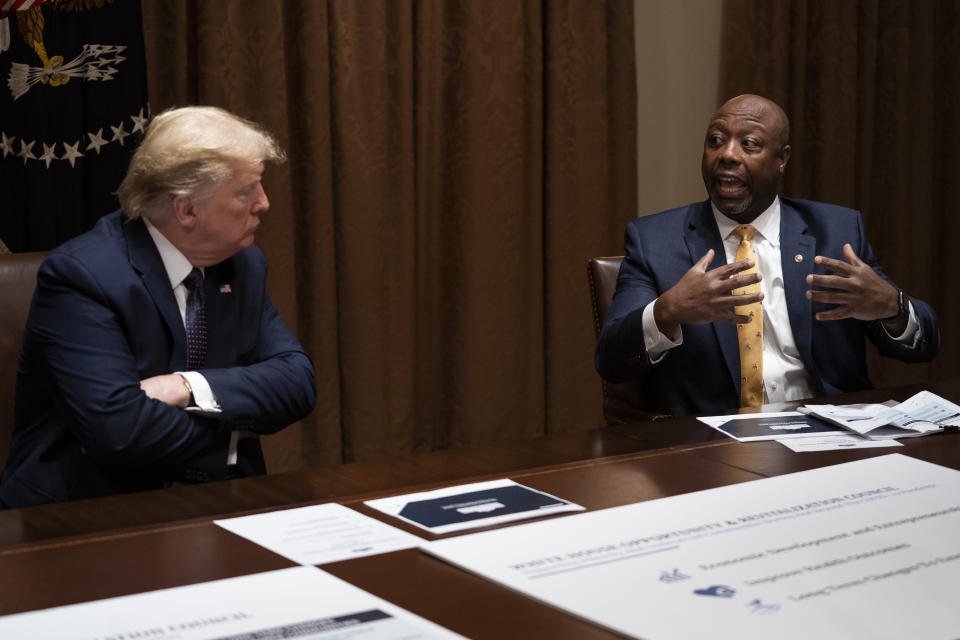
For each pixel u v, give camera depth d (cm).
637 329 204
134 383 165
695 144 418
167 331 175
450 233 359
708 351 221
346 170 331
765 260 227
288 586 95
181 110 174
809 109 420
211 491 128
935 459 140
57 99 272
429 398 365
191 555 104
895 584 96
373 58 331
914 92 436
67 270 168
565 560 102
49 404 174
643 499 122
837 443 149
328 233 332
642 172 411
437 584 97
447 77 352
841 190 423
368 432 343
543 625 88
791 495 123
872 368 443
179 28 309
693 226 232
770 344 224
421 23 340
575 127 371
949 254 452
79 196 277
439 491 126
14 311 185
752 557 103
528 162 366
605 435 155
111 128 278
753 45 401
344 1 324
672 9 405
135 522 115
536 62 361
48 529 113
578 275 379
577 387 382
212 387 169
